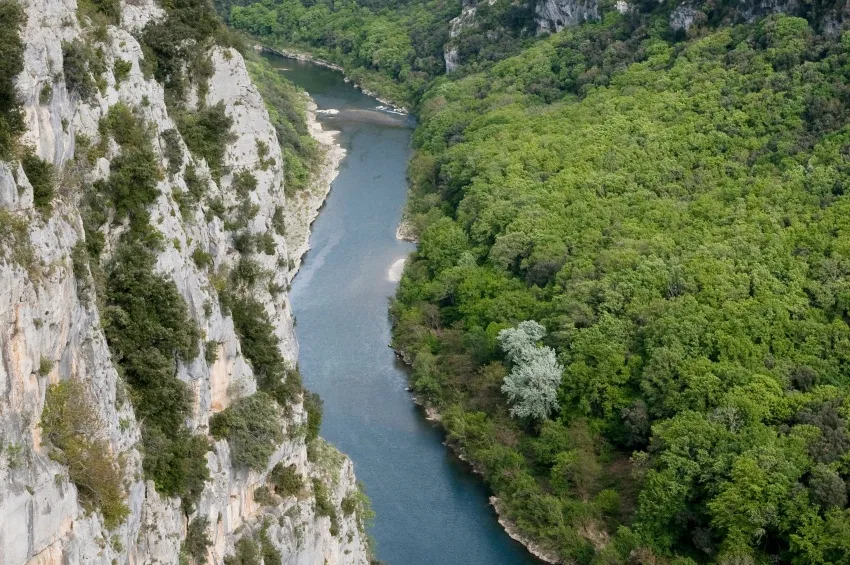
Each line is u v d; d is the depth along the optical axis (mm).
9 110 45969
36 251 43250
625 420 107625
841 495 88812
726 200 139625
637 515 96438
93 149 55219
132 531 49031
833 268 118875
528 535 100500
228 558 62500
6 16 46812
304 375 125750
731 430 98188
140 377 55469
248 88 80875
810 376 104688
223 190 74938
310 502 72125
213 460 61094
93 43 58875
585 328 119500
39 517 40781
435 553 98312
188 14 78062
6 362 40344
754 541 89938
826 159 138000
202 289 62750
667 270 124000
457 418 114125
